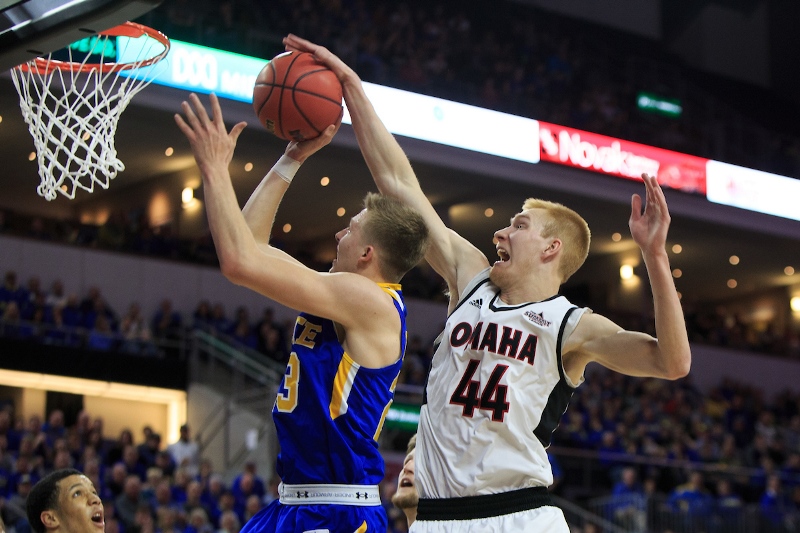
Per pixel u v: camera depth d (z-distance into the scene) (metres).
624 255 25.22
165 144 19.22
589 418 19.06
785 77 27.48
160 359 17.41
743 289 27.97
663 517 15.11
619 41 26.08
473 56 22.58
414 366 18.92
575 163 21.11
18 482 12.24
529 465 3.43
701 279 27.25
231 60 17.59
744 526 15.45
